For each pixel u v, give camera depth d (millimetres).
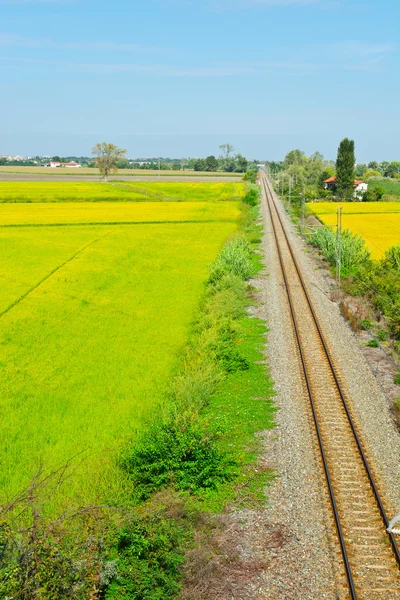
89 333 35125
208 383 24406
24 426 22922
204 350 29203
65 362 30297
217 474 17688
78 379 27922
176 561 13531
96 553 13312
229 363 27406
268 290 43500
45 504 16297
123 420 23172
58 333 35094
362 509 15844
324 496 16547
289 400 23531
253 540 14750
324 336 31938
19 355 31359
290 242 68250
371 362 27828
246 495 16859
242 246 56562
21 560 12070
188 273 51875
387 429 20719
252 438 20422
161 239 68625
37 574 11844
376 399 23344
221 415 22281
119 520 14969
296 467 18219
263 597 12703
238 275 45531
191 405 21969
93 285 46750
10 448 20984
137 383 27250
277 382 25594
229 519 15703
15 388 26844
